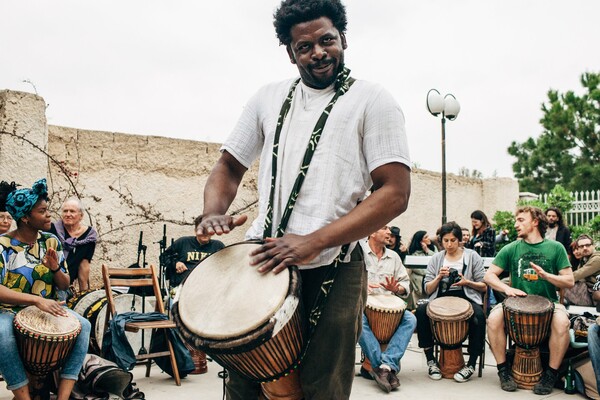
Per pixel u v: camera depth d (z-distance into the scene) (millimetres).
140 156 8016
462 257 6629
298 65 2221
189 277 2223
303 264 2066
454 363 6172
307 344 2160
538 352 5754
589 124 23891
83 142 7512
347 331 2189
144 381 5918
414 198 12852
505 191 14539
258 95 2451
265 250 2102
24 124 6652
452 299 6289
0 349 4227
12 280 4508
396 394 5570
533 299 5770
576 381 5559
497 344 5844
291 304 1977
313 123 2205
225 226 2197
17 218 4590
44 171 6812
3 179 6469
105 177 7680
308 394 2213
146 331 6305
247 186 9227
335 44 2180
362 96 2191
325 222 2131
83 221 7461
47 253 4555
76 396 4855
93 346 5727
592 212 15516
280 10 2217
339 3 2207
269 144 2301
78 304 5824
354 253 2260
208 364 6809
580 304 6543
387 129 2154
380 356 5832
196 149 8570
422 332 6305
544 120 24891
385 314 5879
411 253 9961
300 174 2156
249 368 2096
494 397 5473
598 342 5285
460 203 14141
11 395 5156
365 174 2217
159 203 8164
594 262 6496
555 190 14453
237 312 2006
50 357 4332
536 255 6055
